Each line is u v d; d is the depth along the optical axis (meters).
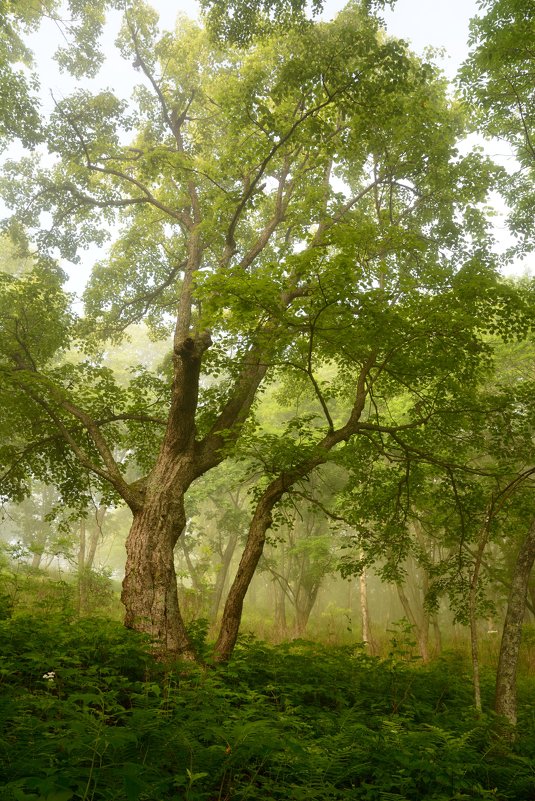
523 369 18.06
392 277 10.01
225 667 8.08
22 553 14.41
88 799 3.13
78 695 3.65
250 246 17.70
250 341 11.11
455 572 11.36
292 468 9.87
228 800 4.06
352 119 12.69
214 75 16.16
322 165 14.85
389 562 12.23
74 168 15.44
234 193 12.59
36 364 13.80
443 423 11.63
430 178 14.35
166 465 10.56
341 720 5.64
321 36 12.00
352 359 11.07
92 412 12.98
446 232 15.06
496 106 13.05
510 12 10.74
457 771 4.66
